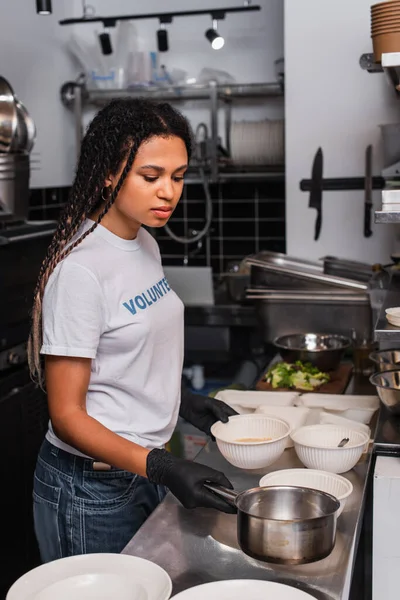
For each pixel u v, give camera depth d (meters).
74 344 1.52
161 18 4.11
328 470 1.80
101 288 1.56
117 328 1.59
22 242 2.89
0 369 2.80
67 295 1.53
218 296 4.05
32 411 3.02
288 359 2.83
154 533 1.54
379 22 2.16
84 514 1.70
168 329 1.71
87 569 1.34
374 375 2.17
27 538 2.99
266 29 4.41
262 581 1.26
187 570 1.40
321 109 3.44
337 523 1.58
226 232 4.56
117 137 1.53
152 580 1.29
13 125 2.85
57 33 4.34
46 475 1.74
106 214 1.62
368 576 2.48
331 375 2.81
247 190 4.49
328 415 2.12
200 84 4.15
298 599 1.22
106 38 4.14
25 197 3.03
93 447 1.52
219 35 4.30
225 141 4.52
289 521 1.35
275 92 4.14
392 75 2.16
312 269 3.22
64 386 1.54
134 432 1.67
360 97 3.40
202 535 1.54
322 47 3.40
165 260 4.65
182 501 1.48
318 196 3.43
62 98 4.37
